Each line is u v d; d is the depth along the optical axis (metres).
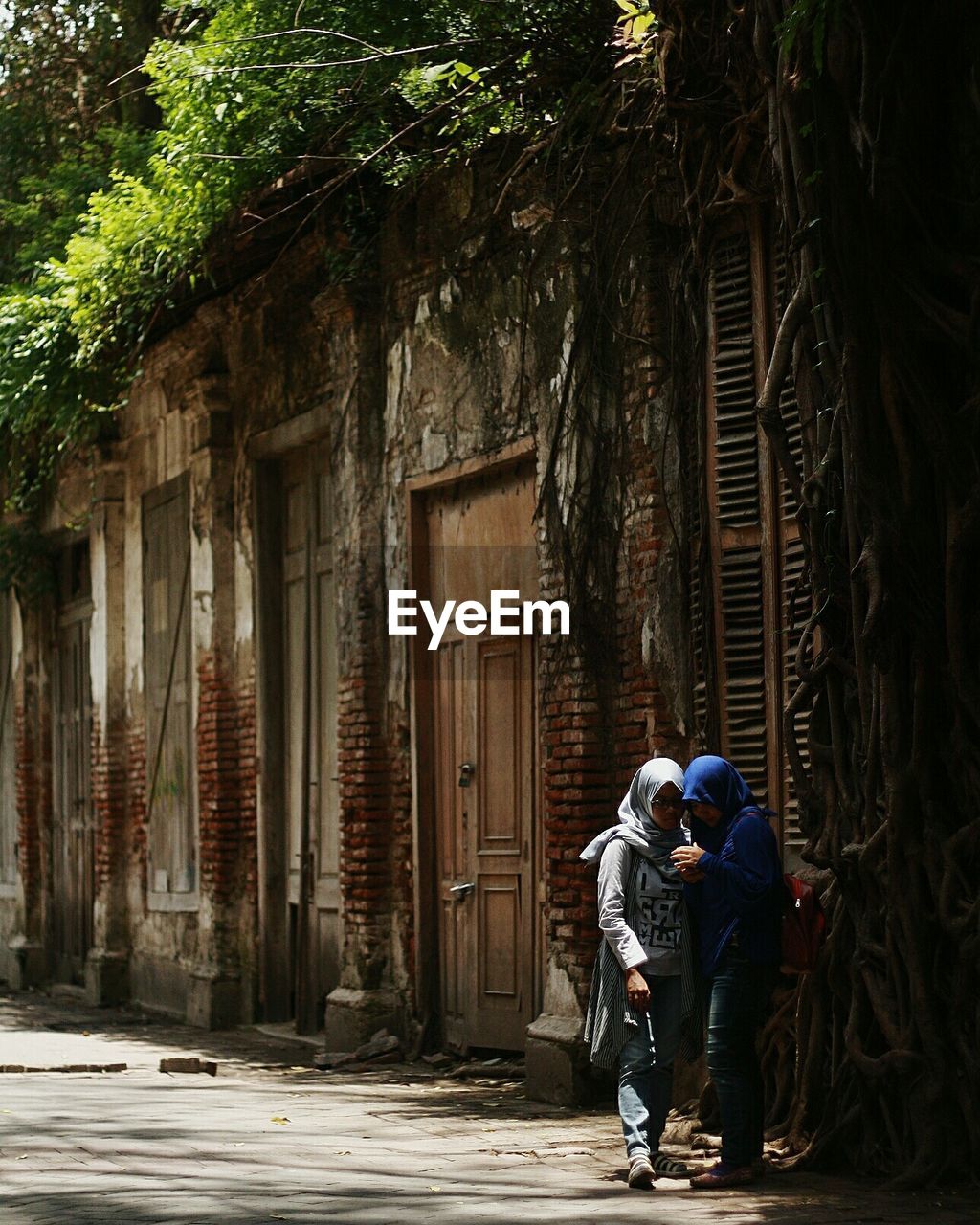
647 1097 7.27
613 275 9.87
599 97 9.73
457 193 11.41
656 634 9.45
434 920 11.95
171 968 16.36
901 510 7.40
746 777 8.92
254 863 14.78
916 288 7.42
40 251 15.73
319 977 13.76
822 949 7.69
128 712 17.72
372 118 11.52
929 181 7.51
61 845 20.09
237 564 15.12
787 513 8.82
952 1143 7.12
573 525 10.02
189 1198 6.68
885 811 7.46
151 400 16.86
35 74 17.44
